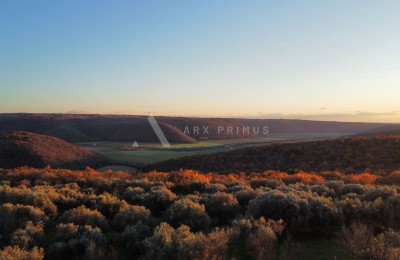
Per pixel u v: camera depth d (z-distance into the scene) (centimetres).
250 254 1089
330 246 1180
